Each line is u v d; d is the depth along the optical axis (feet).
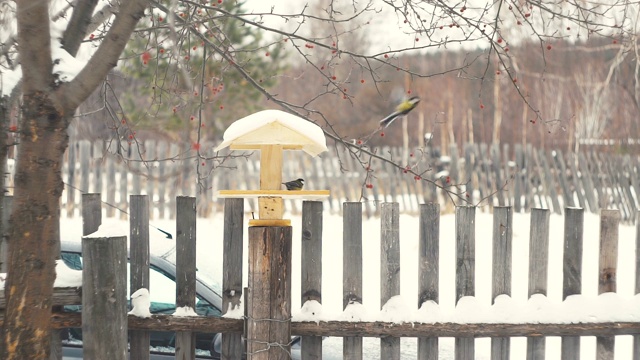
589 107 154.40
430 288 33.35
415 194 112.98
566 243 34.09
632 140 139.44
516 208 111.65
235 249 32.96
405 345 52.42
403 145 192.44
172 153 103.24
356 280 33.09
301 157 114.11
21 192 28.71
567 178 112.68
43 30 28.04
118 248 30.12
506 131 173.68
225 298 32.91
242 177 109.19
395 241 33.19
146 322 32.50
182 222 33.17
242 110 115.85
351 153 41.32
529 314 33.32
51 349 32.17
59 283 31.42
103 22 38.73
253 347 31.24
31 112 28.60
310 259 32.94
